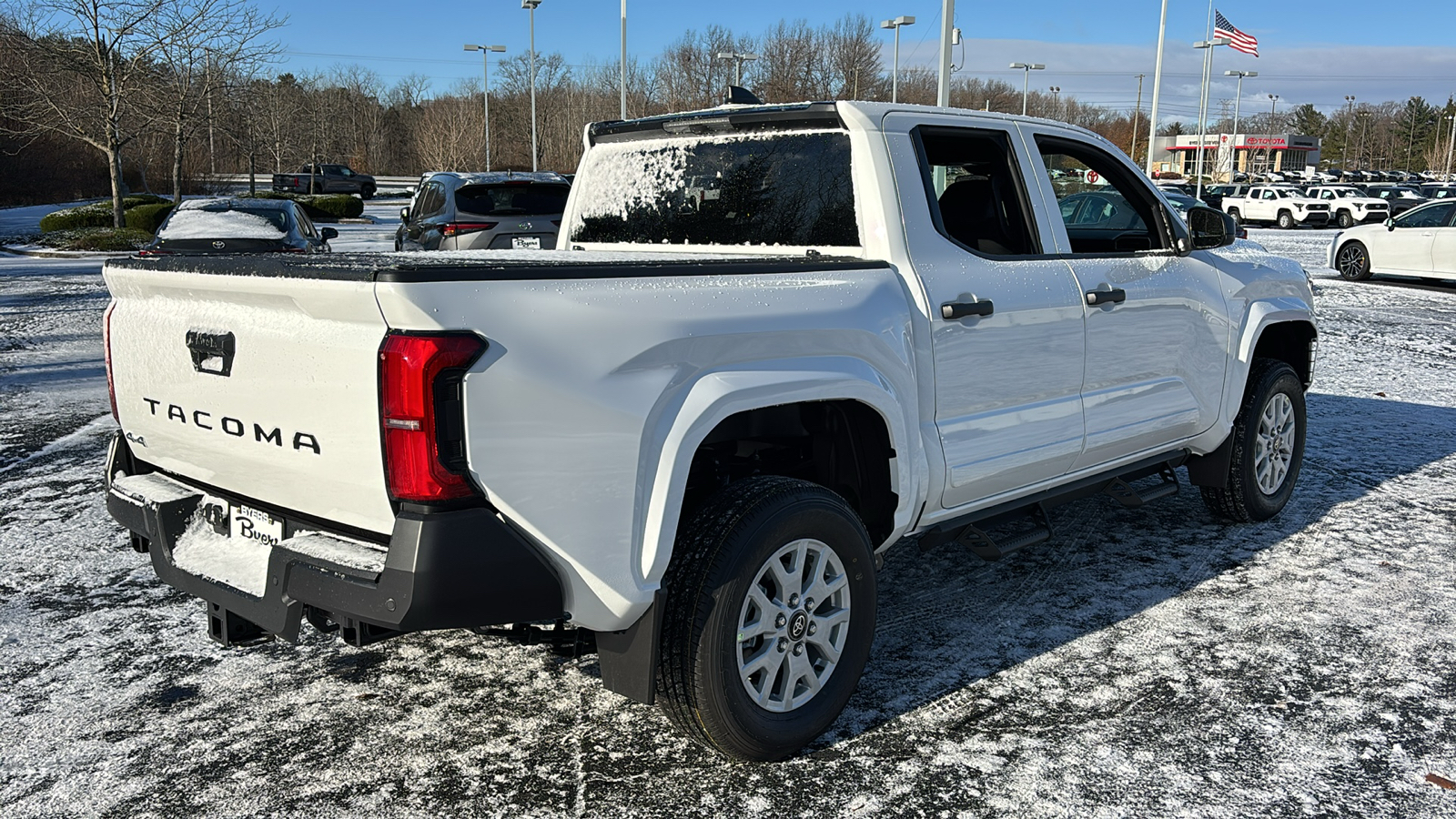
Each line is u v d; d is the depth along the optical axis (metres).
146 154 44.81
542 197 12.40
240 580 2.84
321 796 2.87
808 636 3.07
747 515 2.85
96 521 5.29
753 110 3.71
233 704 3.41
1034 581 4.55
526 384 2.46
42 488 5.90
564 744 3.16
